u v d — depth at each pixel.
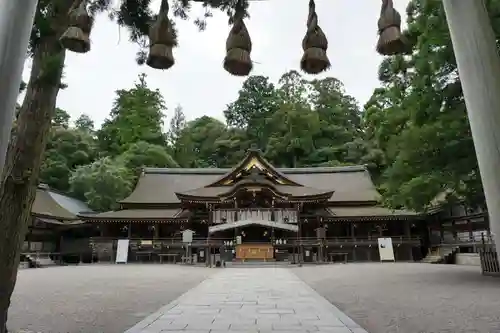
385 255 31.02
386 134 16.91
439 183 14.13
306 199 33.62
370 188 42.38
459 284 13.41
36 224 33.44
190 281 16.05
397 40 2.84
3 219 5.20
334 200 38.53
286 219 33.34
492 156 2.11
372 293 11.57
